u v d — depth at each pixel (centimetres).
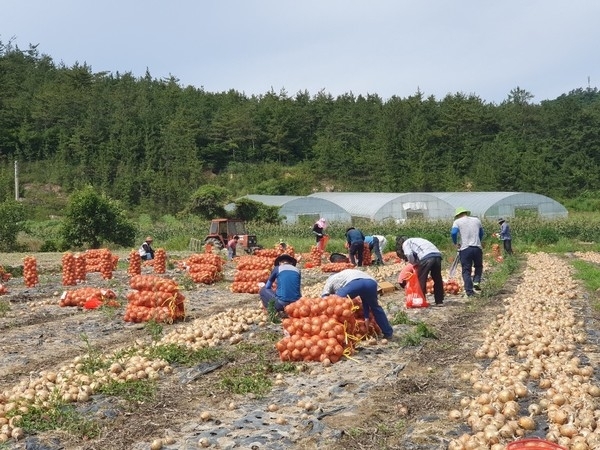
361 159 10031
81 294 1585
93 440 669
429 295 1606
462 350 1008
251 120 11262
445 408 720
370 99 13675
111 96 12431
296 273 1257
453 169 9362
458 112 10375
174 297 1328
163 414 739
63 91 12106
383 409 720
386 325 1064
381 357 957
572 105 10338
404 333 1112
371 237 2762
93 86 13425
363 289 1044
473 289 1622
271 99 13188
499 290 1739
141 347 1017
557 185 8719
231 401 776
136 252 2411
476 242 1541
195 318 1400
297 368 893
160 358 944
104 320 1361
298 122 11538
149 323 1239
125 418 730
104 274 2319
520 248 3797
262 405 757
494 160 9138
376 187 9294
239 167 10588
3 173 8531
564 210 5547
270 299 1254
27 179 9044
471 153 9756
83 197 4328
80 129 10594
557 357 900
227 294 1828
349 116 11600
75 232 4269
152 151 9994
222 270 2373
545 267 2478
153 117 11569
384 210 5459
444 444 616
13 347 1123
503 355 927
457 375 856
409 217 5506
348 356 943
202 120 11862
